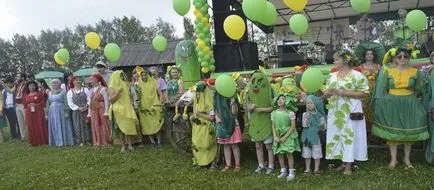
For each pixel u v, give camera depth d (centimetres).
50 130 974
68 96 955
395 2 1221
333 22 1393
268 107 579
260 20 605
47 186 607
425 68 620
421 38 893
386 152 665
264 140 584
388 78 567
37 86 1011
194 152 663
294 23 619
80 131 952
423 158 616
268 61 891
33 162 788
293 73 701
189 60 829
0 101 1119
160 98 879
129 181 604
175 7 748
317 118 560
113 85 808
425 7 1276
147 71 894
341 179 534
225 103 606
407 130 552
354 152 550
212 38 863
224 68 855
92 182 612
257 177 573
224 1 856
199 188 543
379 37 1095
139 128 856
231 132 605
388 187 488
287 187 520
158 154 775
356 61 555
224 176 592
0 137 1109
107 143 905
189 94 720
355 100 547
